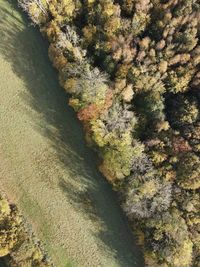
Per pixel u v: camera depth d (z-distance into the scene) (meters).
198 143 59.75
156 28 62.00
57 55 63.72
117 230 64.44
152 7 62.28
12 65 68.44
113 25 61.59
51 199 65.75
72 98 62.62
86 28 63.25
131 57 60.97
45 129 67.00
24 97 67.81
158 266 60.38
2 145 67.12
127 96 61.59
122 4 63.62
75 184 65.75
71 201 65.56
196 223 59.50
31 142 67.00
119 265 64.06
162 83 61.72
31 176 66.38
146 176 59.69
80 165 65.81
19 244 62.22
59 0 63.88
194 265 60.47
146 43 60.53
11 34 69.00
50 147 66.69
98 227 64.88
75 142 66.25
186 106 60.97
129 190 60.03
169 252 58.81
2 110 67.81
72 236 64.88
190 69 60.50
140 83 61.00
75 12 64.88
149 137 61.97
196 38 60.44
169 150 60.25
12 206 64.94
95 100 60.69
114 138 60.81
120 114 61.69
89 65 62.84
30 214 65.44
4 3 69.44
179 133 60.97
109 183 64.94
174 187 60.19
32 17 65.69
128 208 61.25
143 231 61.59
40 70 68.00
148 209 60.06
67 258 64.44
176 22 60.59
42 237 64.81
